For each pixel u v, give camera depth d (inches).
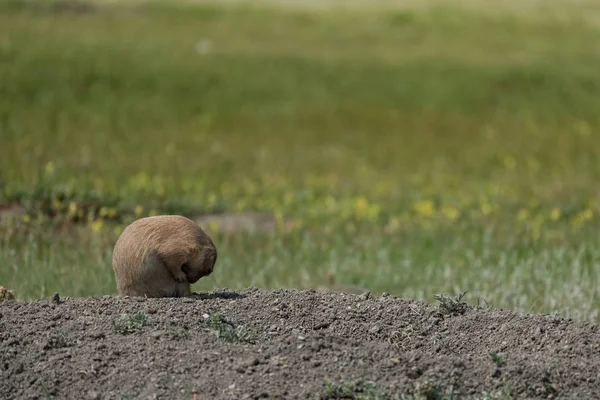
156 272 850.8
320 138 2987.2
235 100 3393.2
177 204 1793.8
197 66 3752.5
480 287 1206.9
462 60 4092.0
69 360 727.7
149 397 672.4
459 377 716.0
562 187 2213.3
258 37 4537.4
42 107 3065.9
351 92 3590.1
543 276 1227.9
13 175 1872.5
